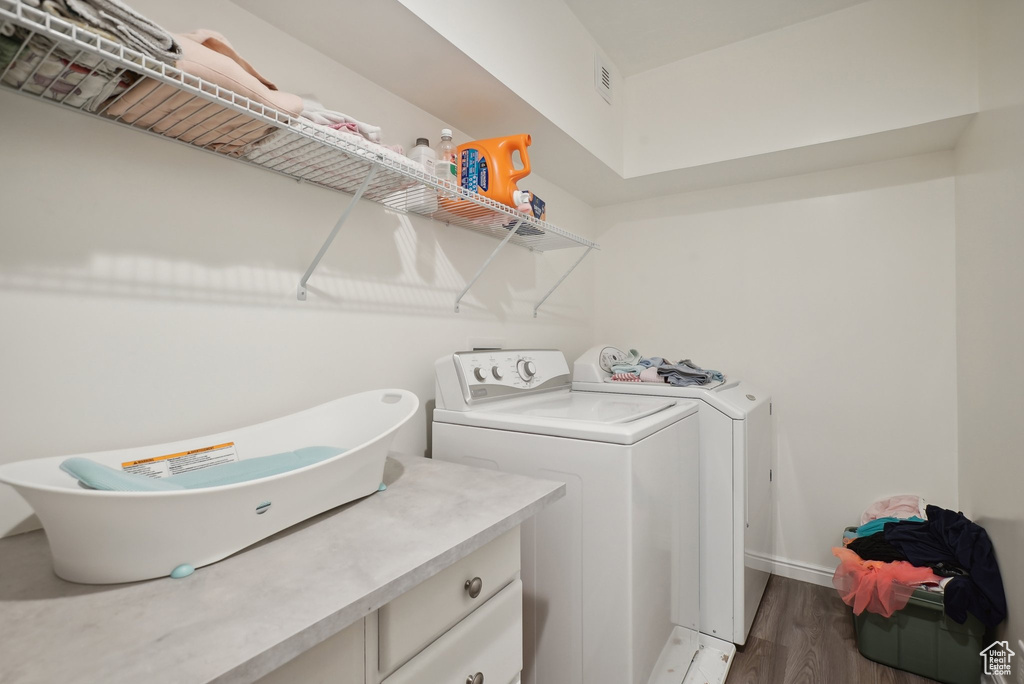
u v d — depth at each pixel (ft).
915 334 6.93
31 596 1.91
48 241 2.74
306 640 1.69
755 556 6.34
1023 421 4.38
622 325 9.12
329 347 4.33
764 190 7.95
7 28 2.04
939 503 6.76
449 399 4.94
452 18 4.21
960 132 6.17
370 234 4.75
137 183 3.12
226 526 2.19
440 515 2.76
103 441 2.94
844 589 5.88
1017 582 4.51
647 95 7.64
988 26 5.27
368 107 4.76
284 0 3.62
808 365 7.63
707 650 5.73
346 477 2.79
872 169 7.21
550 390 6.19
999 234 5.01
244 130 3.10
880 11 6.13
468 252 6.02
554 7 5.86
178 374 3.30
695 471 5.73
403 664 2.32
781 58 6.68
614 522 3.91
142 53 2.29
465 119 5.61
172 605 1.83
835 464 7.44
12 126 2.63
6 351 2.60
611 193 8.57
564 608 4.17
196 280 3.41
